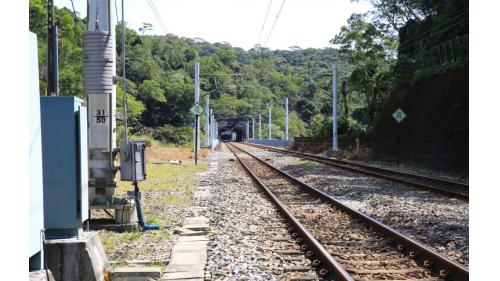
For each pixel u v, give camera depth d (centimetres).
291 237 1006
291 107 11394
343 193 1758
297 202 1538
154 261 818
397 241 924
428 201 1491
